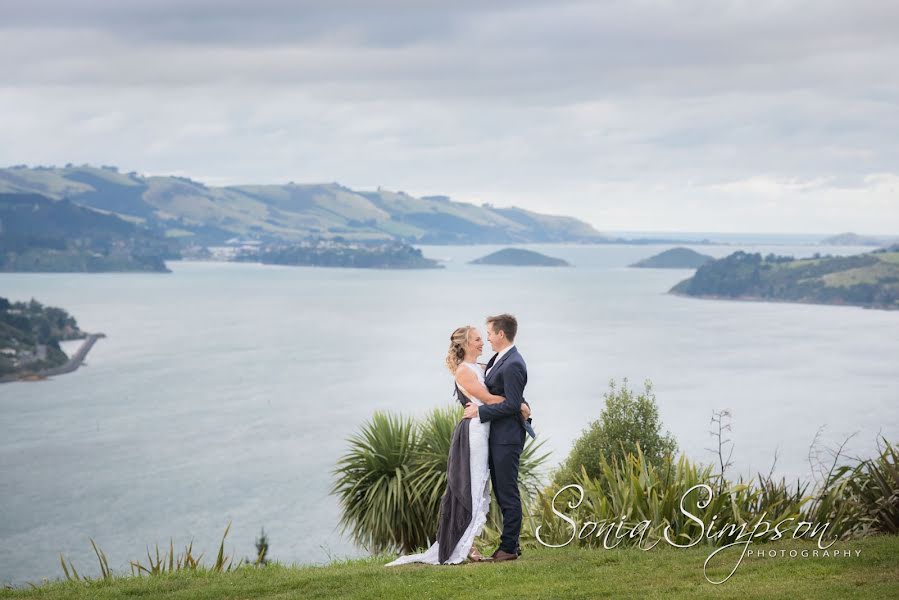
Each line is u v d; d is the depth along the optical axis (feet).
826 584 18.24
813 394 553.64
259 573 24.35
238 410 549.95
